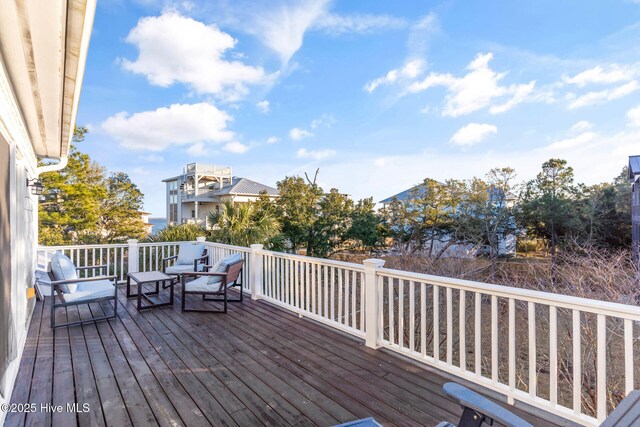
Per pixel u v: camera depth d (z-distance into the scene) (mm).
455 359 6305
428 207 14242
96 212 15094
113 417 2271
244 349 3441
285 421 2225
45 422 2219
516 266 7699
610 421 1299
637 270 5328
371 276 3461
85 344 3574
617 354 4621
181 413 2314
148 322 4324
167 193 27391
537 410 2336
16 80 2723
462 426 1448
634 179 12117
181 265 6457
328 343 3604
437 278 2904
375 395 2551
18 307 3305
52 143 4922
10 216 2922
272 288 5191
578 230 13578
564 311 5363
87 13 1822
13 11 1776
